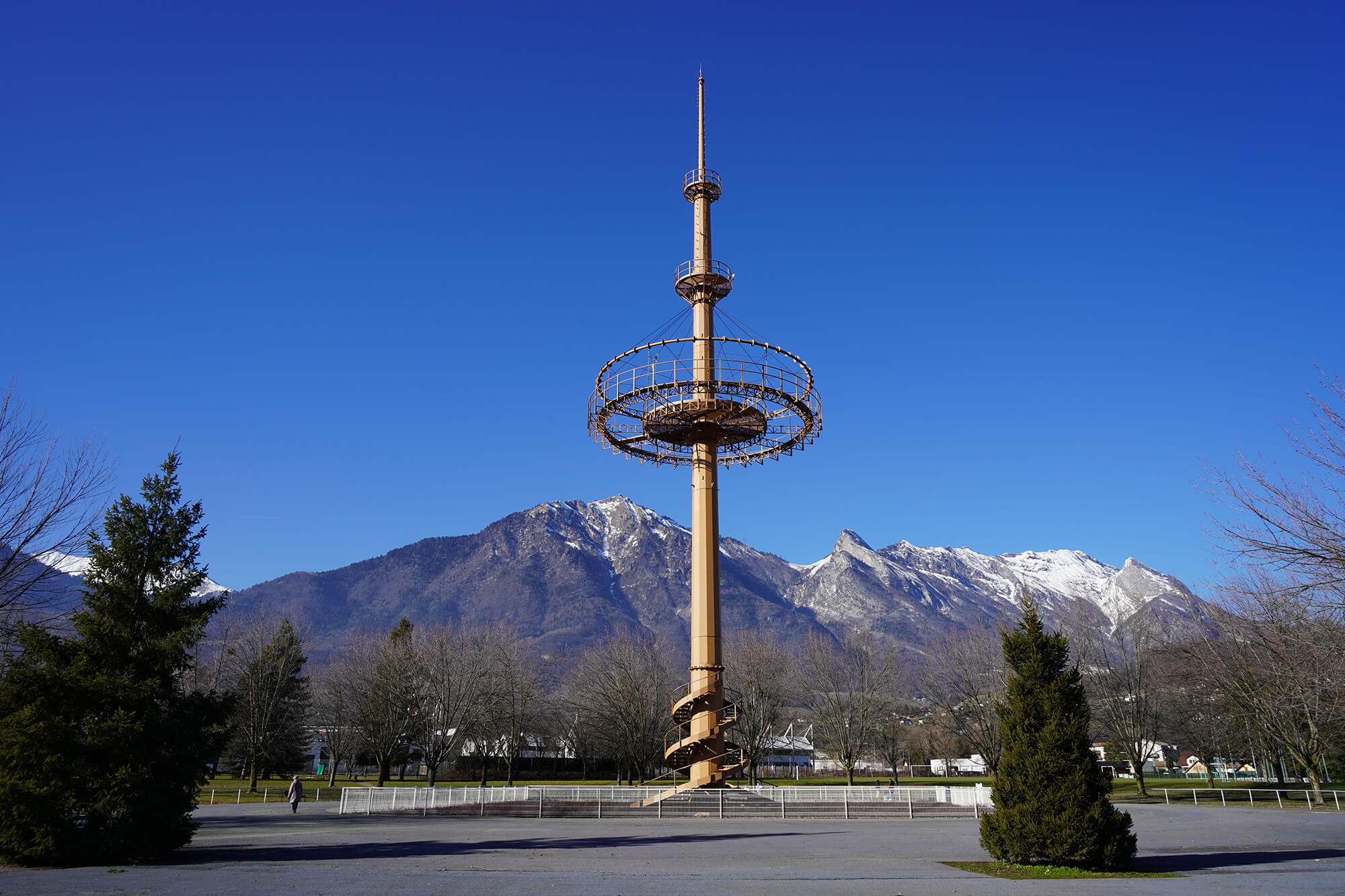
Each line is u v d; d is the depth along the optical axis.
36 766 21.94
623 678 77.69
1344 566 15.55
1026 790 22.03
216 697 25.61
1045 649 23.17
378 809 44.19
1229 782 83.19
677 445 51.94
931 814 42.06
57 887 17.34
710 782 44.59
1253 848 27.39
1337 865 22.97
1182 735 71.06
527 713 84.88
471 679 69.25
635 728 75.56
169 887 17.17
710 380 48.31
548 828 34.91
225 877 18.91
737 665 81.75
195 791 24.27
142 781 22.23
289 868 20.52
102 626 23.50
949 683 76.94
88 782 22.00
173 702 24.34
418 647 76.12
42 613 26.83
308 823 38.06
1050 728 22.05
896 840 29.92
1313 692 20.00
